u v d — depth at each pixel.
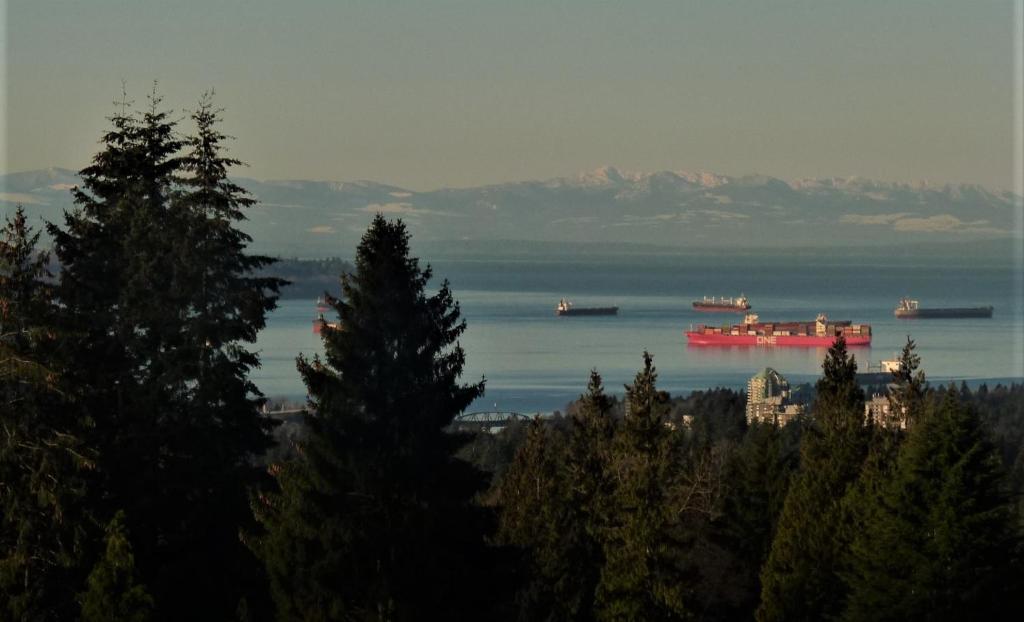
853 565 71.94
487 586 62.72
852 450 85.88
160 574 65.69
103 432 68.56
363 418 61.81
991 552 66.94
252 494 66.12
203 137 74.75
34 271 64.19
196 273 72.50
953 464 67.31
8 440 61.03
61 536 61.69
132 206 74.25
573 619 75.62
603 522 81.19
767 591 81.81
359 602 59.69
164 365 71.00
